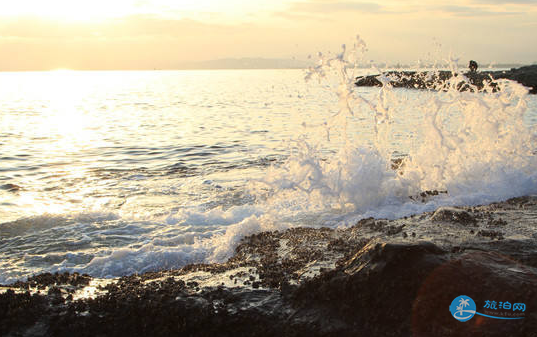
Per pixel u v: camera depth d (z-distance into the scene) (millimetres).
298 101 35281
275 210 6840
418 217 5711
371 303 3416
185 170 11367
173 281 4125
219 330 3449
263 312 3570
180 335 3426
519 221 5316
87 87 75938
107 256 5410
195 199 8445
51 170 11641
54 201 8539
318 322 3420
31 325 3498
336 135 15188
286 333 3363
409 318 3242
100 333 3463
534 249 4297
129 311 3607
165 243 5992
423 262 3521
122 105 36688
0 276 4984
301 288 3738
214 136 18094
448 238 4727
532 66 48219
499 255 3922
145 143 16391
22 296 3791
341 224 6180
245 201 8242
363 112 19859
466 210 5805
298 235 5566
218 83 86000
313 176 6836
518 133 8070
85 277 4629
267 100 38281
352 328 3316
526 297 3213
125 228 6688
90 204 8305
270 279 4059
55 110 31828
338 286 3617
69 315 3584
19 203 8430
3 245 6016
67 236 6340
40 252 5770
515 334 2982
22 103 38938
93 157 13680
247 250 5281
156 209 7836
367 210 6668
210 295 3791
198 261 5332
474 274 3432
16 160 13180
